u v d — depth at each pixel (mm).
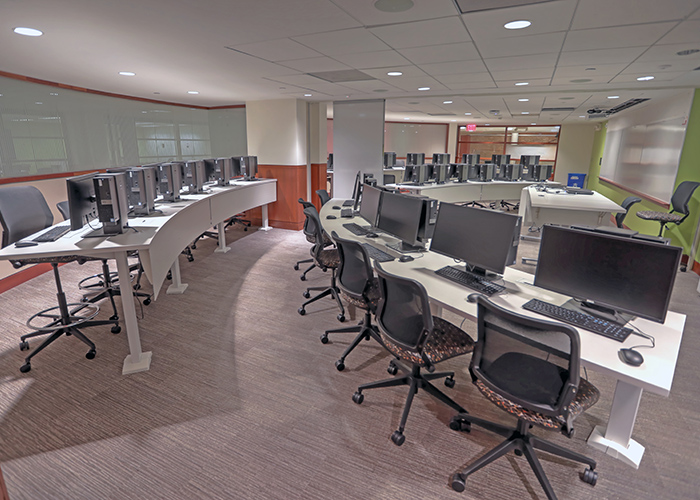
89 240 2672
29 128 4523
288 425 2189
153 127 6691
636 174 7602
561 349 1482
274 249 5785
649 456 2000
